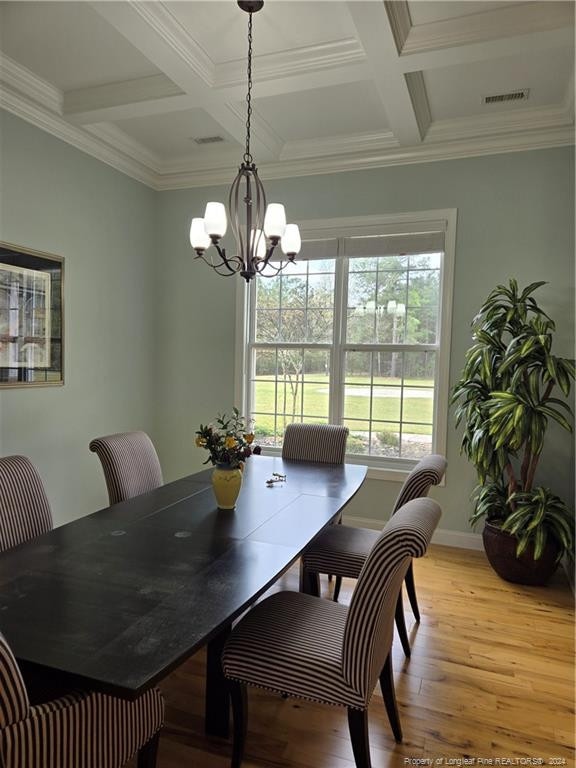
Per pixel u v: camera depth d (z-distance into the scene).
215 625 1.25
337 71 2.53
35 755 1.08
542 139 3.26
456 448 3.57
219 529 1.91
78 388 3.56
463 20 2.23
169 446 4.43
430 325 3.70
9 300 2.99
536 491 2.96
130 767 1.64
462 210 3.49
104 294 3.79
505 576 3.04
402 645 2.28
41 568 1.56
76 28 2.42
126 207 3.98
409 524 1.34
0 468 1.89
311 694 1.44
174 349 4.37
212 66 2.63
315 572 2.32
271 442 4.17
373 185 3.71
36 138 3.15
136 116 3.13
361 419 3.91
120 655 1.12
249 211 2.30
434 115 3.22
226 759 1.68
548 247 3.30
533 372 2.90
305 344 4.03
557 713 1.93
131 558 1.64
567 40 2.25
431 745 1.76
